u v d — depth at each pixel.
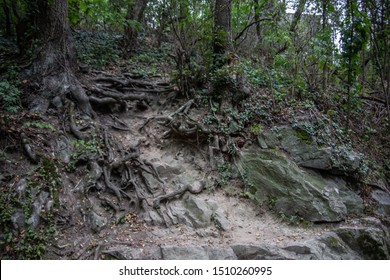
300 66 8.78
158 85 8.71
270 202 6.39
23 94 6.84
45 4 7.22
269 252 5.26
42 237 4.95
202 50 8.20
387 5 9.01
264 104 7.71
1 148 5.76
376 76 11.02
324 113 8.43
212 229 5.75
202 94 8.09
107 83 8.17
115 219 5.63
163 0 8.40
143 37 11.91
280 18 9.54
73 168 6.01
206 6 8.41
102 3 9.40
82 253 4.95
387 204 7.04
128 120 7.83
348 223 6.32
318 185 6.55
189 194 6.30
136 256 4.96
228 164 6.90
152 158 6.94
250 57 10.02
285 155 6.86
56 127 6.53
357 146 8.20
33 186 5.38
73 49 7.77
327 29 8.59
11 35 9.90
